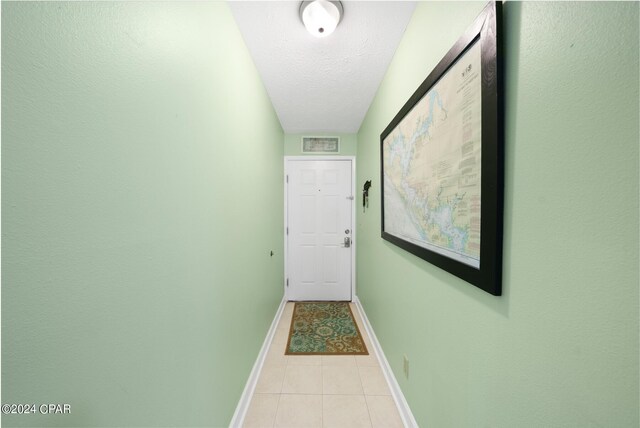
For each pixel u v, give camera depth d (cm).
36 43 39
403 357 138
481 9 71
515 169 59
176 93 76
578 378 45
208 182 99
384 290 177
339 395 154
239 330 138
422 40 112
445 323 93
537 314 53
